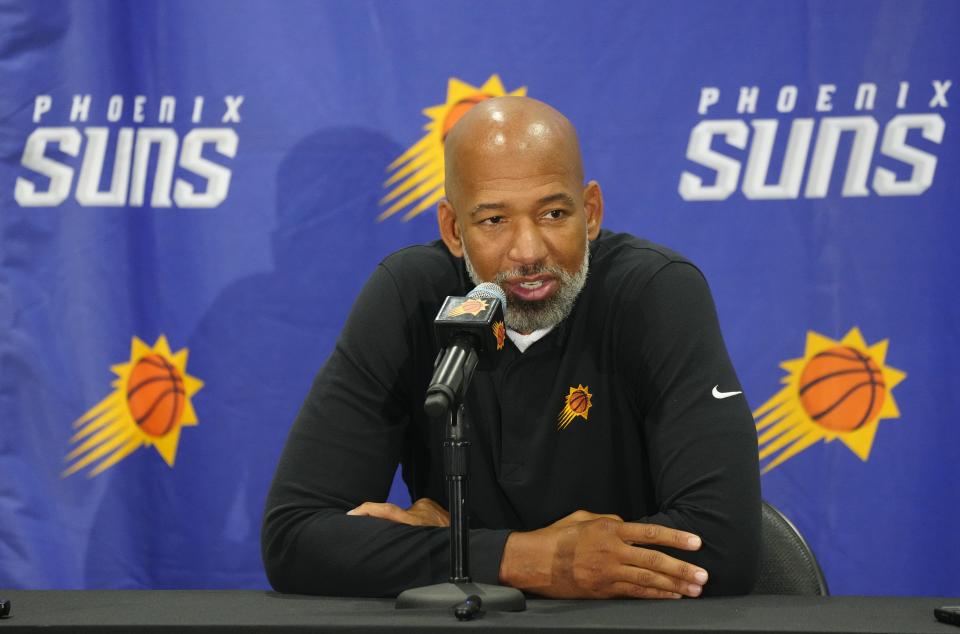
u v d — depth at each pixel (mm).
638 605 4555
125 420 8516
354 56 8477
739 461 5445
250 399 8500
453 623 3863
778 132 8203
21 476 8492
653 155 8289
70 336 8523
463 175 5777
